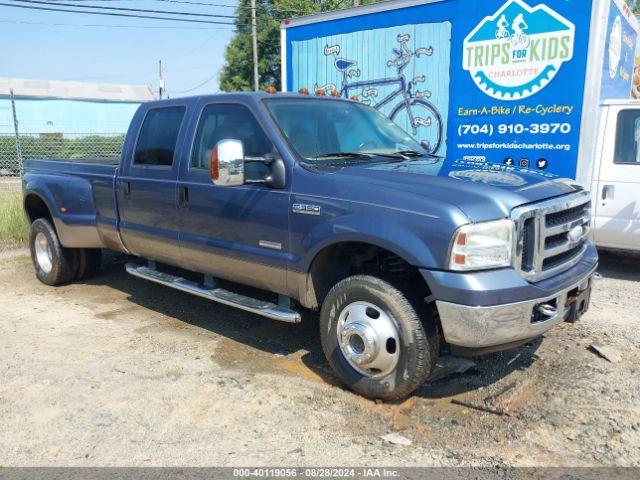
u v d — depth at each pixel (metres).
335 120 4.84
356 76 9.23
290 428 3.58
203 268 4.97
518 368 4.38
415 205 3.55
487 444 3.38
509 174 4.08
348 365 3.95
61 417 3.73
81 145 17.94
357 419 3.68
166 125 5.26
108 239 6.00
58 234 6.42
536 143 7.38
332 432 3.53
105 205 5.91
